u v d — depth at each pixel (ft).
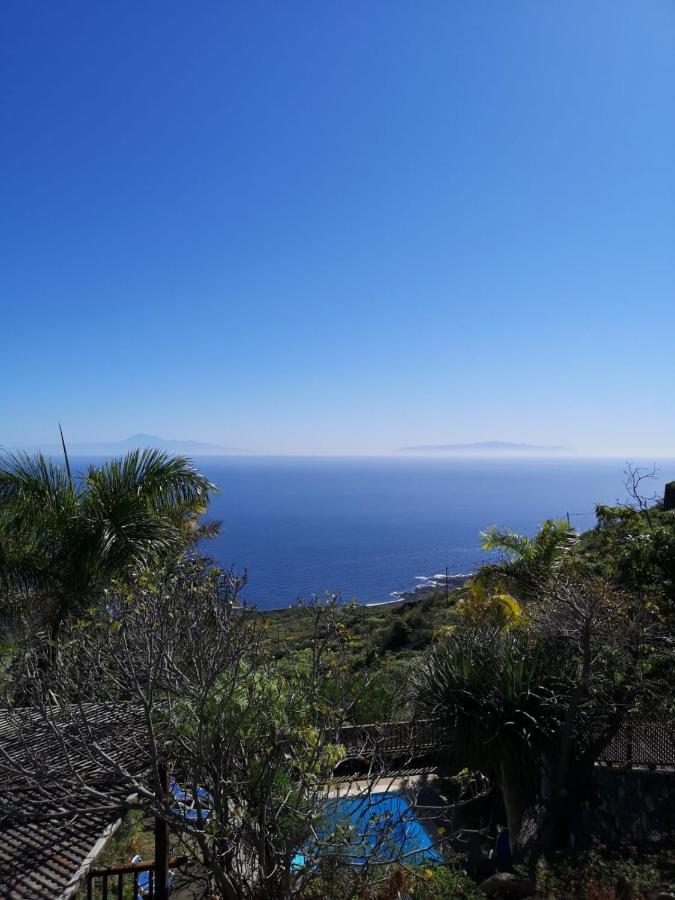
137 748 19.33
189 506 42.50
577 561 40.93
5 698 19.15
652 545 37.32
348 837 18.24
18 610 33.40
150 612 19.21
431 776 34.55
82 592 33.91
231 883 17.85
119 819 17.60
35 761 16.83
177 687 18.88
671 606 35.53
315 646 20.10
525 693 32.35
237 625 19.83
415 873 20.27
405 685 30.17
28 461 37.99
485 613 44.91
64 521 36.37
